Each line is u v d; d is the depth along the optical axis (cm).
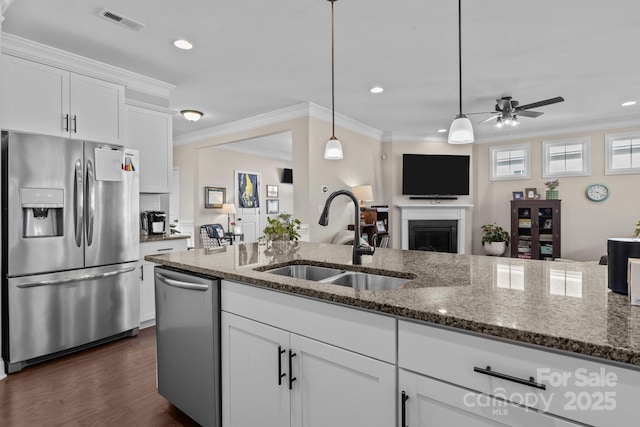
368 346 105
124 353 266
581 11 242
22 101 257
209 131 590
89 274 269
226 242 673
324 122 489
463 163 638
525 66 338
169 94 411
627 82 380
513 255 600
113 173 286
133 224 302
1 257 229
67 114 280
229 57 316
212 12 244
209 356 156
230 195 730
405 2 231
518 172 634
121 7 237
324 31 271
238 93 414
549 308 94
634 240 107
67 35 270
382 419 103
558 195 588
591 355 69
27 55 266
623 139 545
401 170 640
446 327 90
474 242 671
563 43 290
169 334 178
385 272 155
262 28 265
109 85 307
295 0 229
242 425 146
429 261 178
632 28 265
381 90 405
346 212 538
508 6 236
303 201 467
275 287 126
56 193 251
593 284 123
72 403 196
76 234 262
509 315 87
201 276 161
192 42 287
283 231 293
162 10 241
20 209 235
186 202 651
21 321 235
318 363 118
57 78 277
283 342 129
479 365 85
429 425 93
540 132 604
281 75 360
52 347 249
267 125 508
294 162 478
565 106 473
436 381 92
